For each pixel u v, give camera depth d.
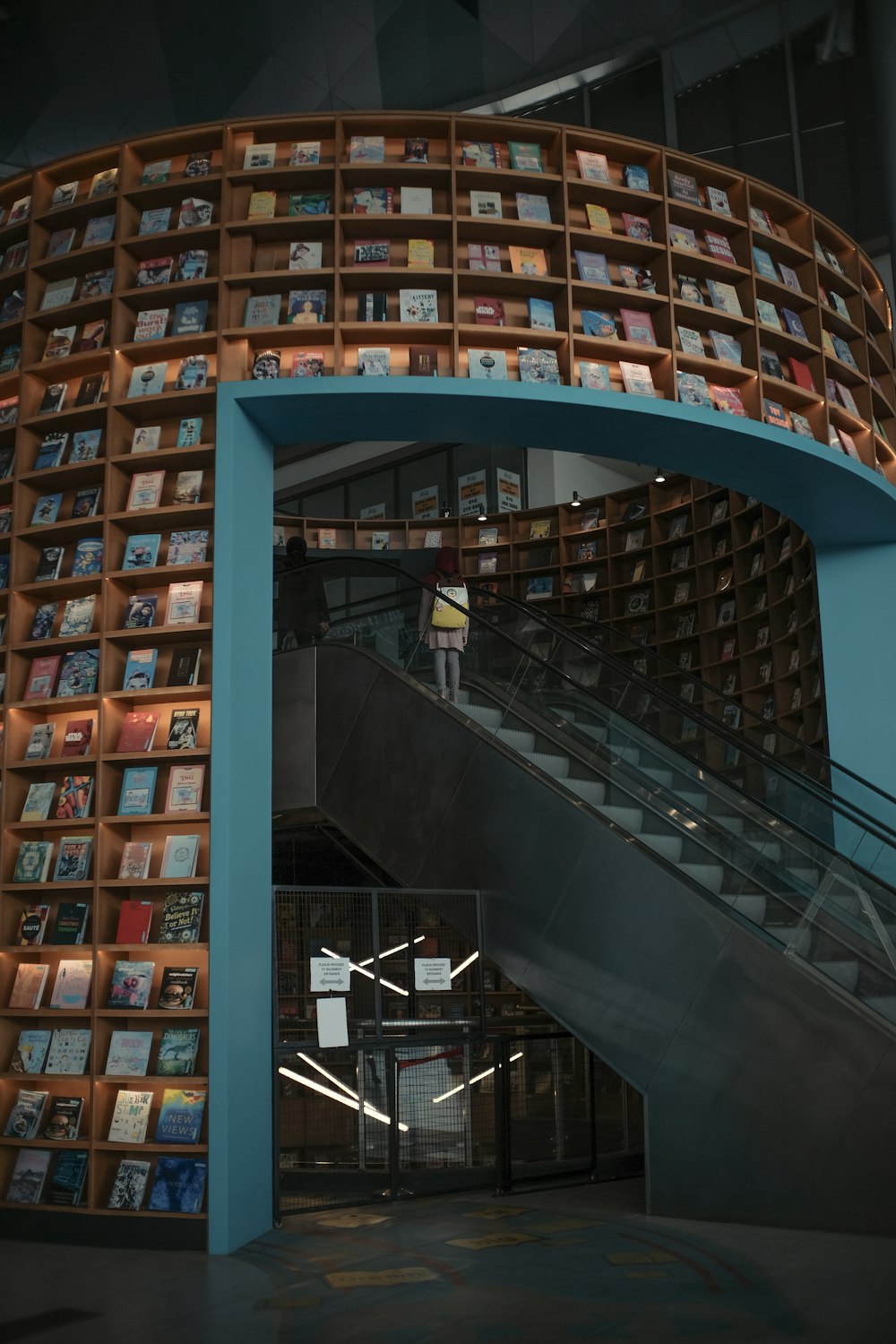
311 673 8.77
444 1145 6.47
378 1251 5.07
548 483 14.60
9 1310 4.20
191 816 5.55
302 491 18.08
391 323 5.96
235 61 12.65
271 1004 5.84
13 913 5.88
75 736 5.92
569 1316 4.01
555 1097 6.79
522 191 6.44
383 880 9.63
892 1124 5.20
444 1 12.10
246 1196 5.34
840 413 7.15
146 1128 5.37
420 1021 6.55
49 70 12.63
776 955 5.71
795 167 13.03
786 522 9.57
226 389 5.90
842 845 7.61
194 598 5.85
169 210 6.34
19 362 6.42
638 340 6.37
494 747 7.24
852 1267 4.61
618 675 9.62
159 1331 3.92
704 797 6.93
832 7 12.41
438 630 8.50
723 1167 5.62
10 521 6.30
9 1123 5.59
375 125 6.27
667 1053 5.93
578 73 13.47
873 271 8.19
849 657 8.03
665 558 12.14
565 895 6.57
